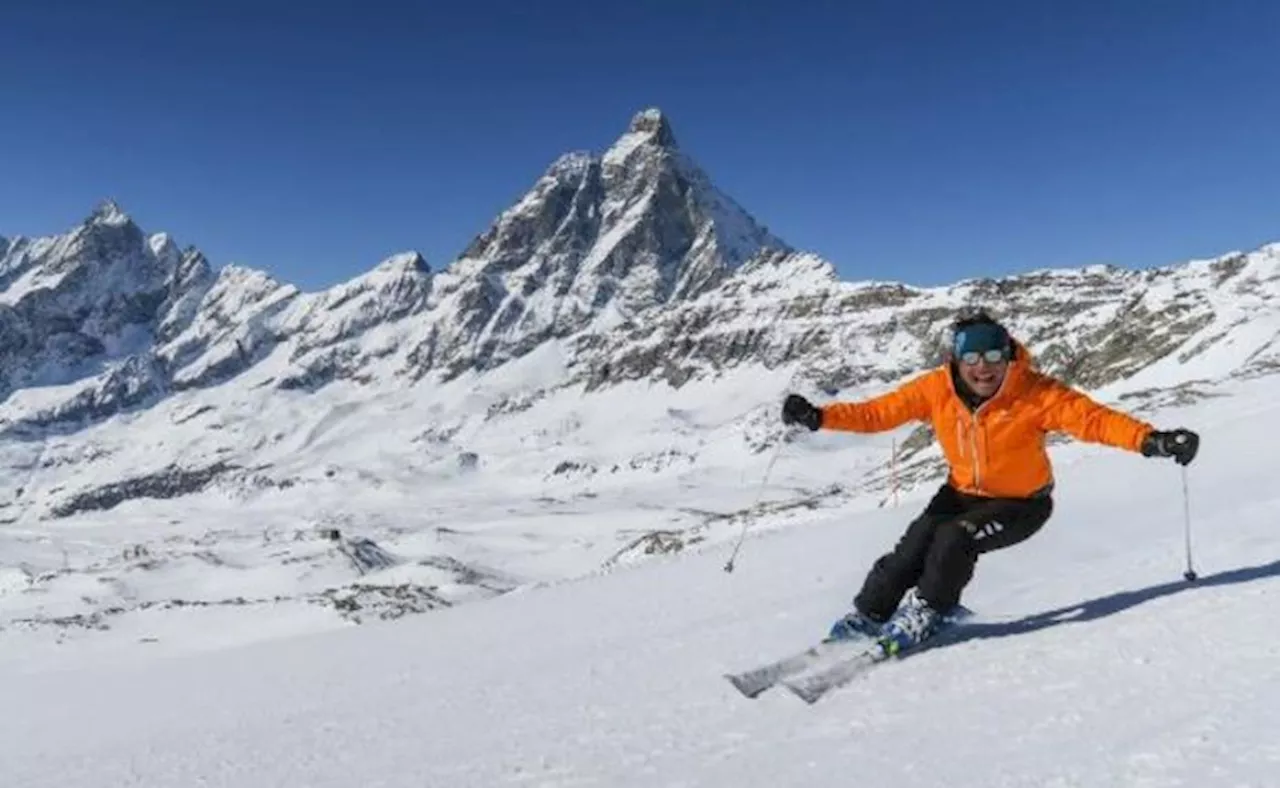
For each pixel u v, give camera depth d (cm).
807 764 461
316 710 1015
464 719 753
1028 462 616
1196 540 920
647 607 1370
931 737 466
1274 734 388
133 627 8519
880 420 648
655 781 478
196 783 702
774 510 6419
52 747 1183
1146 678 492
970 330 600
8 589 13050
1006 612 706
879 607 631
